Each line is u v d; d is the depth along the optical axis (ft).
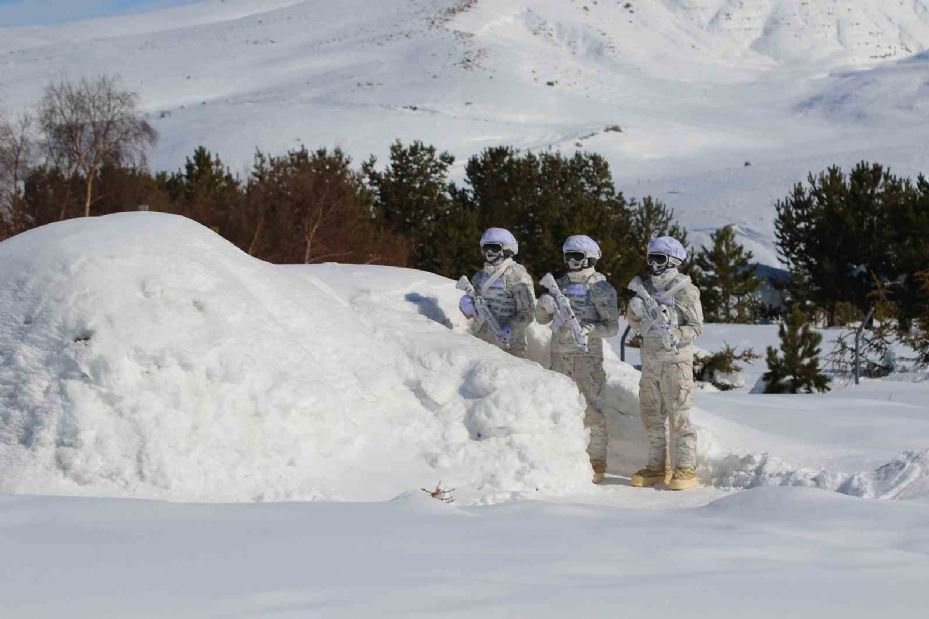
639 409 36.32
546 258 144.87
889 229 139.74
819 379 75.56
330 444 28.50
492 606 15.05
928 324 88.48
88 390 26.23
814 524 21.48
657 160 393.70
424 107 497.05
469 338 33.83
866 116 532.73
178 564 17.02
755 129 510.58
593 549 18.86
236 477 26.63
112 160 145.59
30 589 15.44
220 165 171.22
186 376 26.94
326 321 31.19
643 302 33.83
